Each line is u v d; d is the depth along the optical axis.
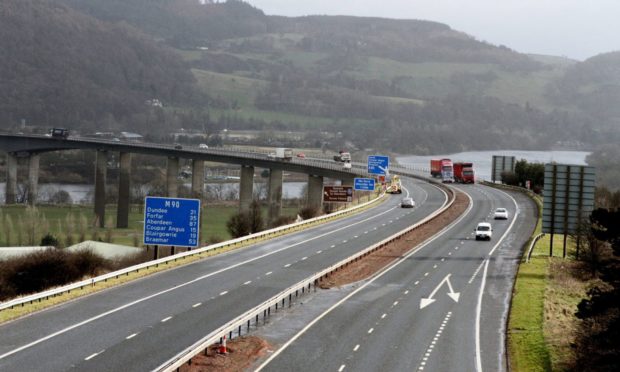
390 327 92.81
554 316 98.38
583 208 145.00
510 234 179.00
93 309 96.38
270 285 114.94
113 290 109.06
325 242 163.88
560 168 145.75
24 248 179.75
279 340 86.12
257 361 77.75
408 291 114.25
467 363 78.75
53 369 70.94
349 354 81.00
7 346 78.56
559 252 152.25
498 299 109.56
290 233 179.25
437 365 77.81
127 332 85.12
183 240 128.75
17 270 140.62
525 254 148.38
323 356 80.00
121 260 173.50
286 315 98.06
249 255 144.38
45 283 140.50
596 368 77.75
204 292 108.56
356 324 94.00
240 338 85.81
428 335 89.44
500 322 96.12
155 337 83.25
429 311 101.62
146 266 124.81
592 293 83.38
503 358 80.81
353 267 133.25
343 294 111.69
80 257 149.00
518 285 118.00
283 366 76.12
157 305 99.38
